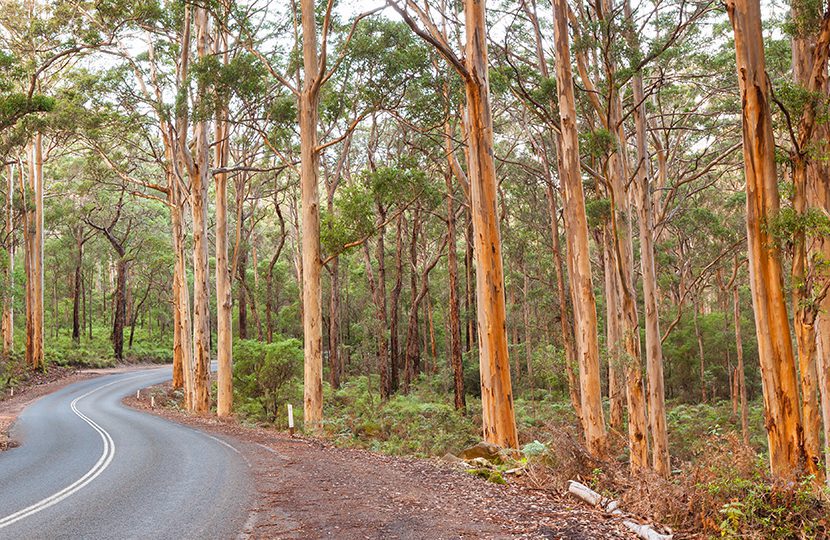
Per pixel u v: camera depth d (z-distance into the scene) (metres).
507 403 15.41
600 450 16.03
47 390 38.12
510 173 35.69
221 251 28.86
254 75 23.77
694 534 6.84
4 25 32.94
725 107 24.47
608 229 24.16
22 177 46.16
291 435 18.72
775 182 10.24
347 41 20.14
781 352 10.10
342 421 22.20
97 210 51.75
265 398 30.88
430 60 25.03
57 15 27.30
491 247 15.67
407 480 10.47
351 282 59.75
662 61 22.75
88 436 18.30
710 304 55.16
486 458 12.91
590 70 23.41
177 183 32.81
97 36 26.44
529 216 37.88
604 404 31.20
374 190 22.59
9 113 19.77
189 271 60.72
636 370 18.42
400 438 21.70
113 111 31.05
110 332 69.44
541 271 42.72
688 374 42.31
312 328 20.94
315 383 20.80
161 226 58.62
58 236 58.28
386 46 24.80
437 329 61.22
